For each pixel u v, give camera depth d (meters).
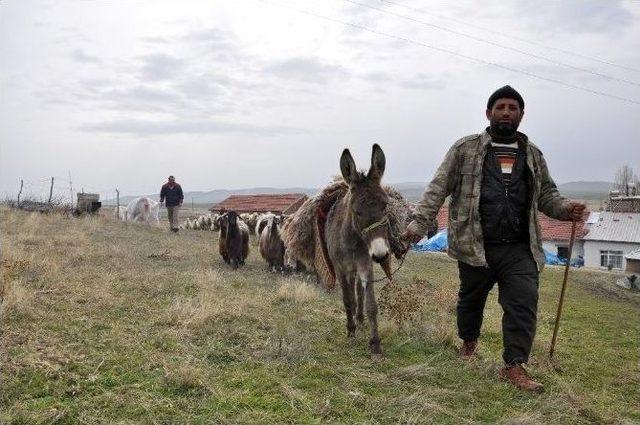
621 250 42.88
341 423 3.68
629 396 4.96
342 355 5.25
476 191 4.75
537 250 4.76
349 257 5.56
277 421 3.63
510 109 4.71
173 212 21.05
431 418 3.83
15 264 7.52
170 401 3.81
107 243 13.41
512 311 4.67
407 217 6.23
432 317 7.21
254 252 16.92
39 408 3.54
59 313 5.79
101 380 4.07
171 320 5.84
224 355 4.93
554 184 5.06
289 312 7.00
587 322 9.09
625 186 65.00
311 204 6.75
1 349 4.42
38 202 23.56
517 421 3.83
